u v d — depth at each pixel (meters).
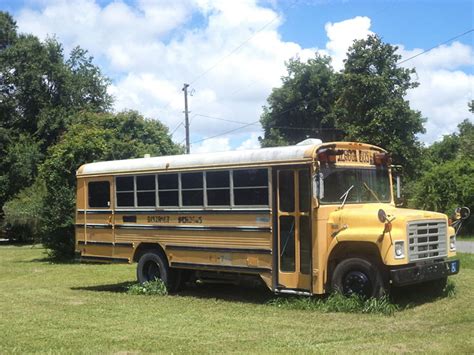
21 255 25.95
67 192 22.16
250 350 7.01
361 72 32.31
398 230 9.19
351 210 9.83
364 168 10.70
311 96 39.97
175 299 11.49
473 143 40.94
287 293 10.12
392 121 31.08
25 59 43.03
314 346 7.14
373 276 9.30
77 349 7.29
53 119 42.09
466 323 8.22
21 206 25.61
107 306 10.78
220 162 11.16
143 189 12.69
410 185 31.75
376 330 7.98
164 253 12.46
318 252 9.66
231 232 10.96
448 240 10.27
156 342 7.60
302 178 9.95
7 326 8.92
